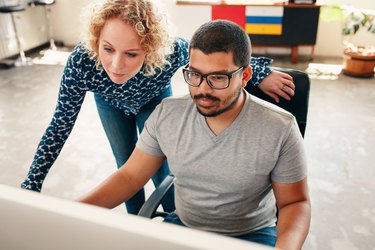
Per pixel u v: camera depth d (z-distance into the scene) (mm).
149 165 1159
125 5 1004
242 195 1047
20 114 3334
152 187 2309
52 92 3811
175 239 388
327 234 1959
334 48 4730
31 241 458
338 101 3518
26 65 4652
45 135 1271
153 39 1073
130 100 1435
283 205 1052
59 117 1276
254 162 1007
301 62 4590
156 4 1079
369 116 3215
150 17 1052
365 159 2592
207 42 869
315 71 4285
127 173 1149
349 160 2584
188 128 1063
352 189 2293
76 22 5355
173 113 1093
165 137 1094
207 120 1033
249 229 1118
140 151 1155
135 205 1731
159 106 1123
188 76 940
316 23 4246
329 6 4223
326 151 2699
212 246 380
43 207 430
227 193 1052
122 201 1130
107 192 1102
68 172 2518
